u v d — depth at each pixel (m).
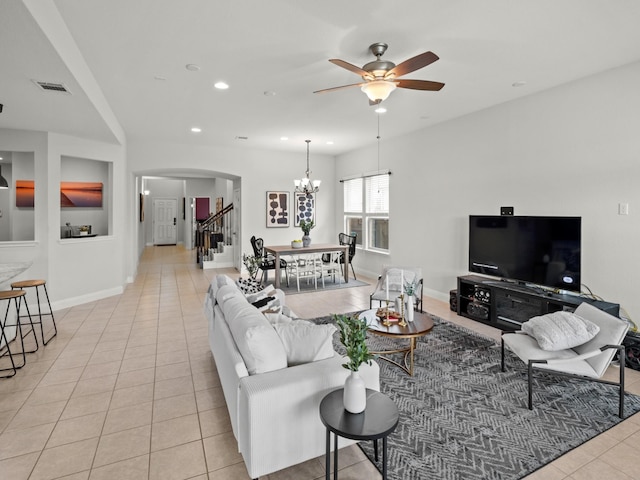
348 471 1.88
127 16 2.41
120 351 3.45
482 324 4.27
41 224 4.65
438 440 2.11
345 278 6.74
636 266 3.18
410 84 2.79
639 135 3.13
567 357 2.50
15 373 2.96
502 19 2.45
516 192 4.20
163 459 1.96
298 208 8.04
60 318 4.48
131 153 6.50
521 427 2.24
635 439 2.12
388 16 2.41
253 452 1.67
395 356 3.34
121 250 5.82
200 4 2.27
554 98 3.78
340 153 8.00
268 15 2.40
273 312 2.92
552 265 3.69
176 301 5.35
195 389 2.73
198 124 5.36
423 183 5.65
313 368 1.90
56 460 1.94
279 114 4.80
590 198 3.49
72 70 2.69
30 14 1.91
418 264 5.80
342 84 3.68
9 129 4.50
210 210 12.86
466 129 4.85
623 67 3.22
